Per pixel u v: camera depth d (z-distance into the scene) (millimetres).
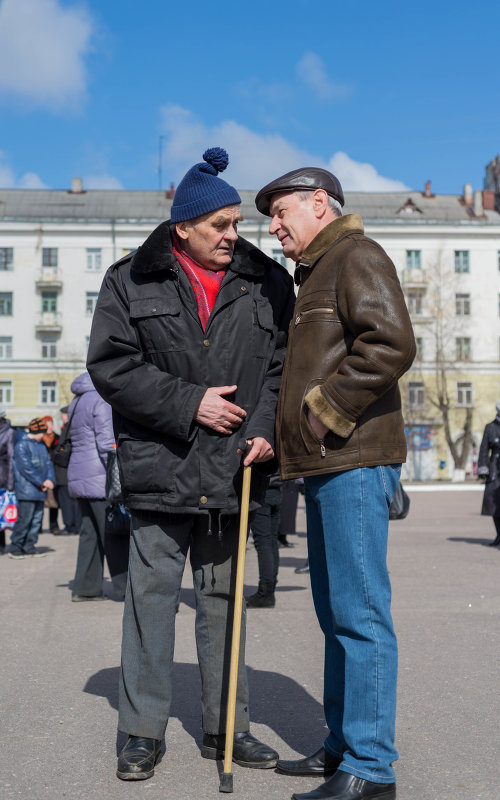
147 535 3510
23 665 5266
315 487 3215
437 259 57094
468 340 57656
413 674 4949
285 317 3752
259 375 3617
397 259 57375
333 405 3029
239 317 3592
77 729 3969
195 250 3576
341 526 3117
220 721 3547
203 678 3592
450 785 3244
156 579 3488
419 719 4098
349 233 3254
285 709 4266
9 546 13312
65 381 55031
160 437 3480
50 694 4590
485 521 18375
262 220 53812
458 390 57562
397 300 3051
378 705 3061
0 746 3729
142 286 3576
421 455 57250
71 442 7812
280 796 3135
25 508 11945
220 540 3561
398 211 59688
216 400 3430
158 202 58844
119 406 3469
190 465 3453
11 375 55031
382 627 3107
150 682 3465
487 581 8789
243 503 3396
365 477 3102
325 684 3436
